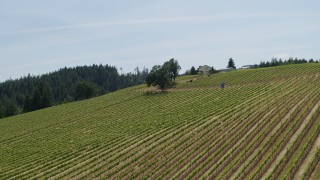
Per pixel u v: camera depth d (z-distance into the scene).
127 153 64.44
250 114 73.25
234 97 103.31
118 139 77.38
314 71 127.75
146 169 53.31
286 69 144.00
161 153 59.88
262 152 50.09
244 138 58.53
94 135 86.31
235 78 143.25
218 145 57.34
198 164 51.19
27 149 82.38
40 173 62.66
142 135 77.50
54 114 129.88
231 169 45.97
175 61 150.38
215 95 113.94
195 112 92.19
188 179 45.72
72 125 104.00
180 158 55.22
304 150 47.16
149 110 108.75
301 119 62.19
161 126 82.62
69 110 133.75
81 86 187.38
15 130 108.62
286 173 41.75
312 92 85.25
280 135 56.19
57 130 100.19
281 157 47.84
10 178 62.28
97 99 153.62
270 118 66.81
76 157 69.56
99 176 54.69
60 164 66.50
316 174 41.56
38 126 109.88
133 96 141.25
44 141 88.50
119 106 124.56
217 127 69.69
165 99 123.38
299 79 116.19
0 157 77.94
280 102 80.75
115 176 53.41
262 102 85.56
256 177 42.91
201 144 59.59
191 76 175.25
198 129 71.88
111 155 65.00
